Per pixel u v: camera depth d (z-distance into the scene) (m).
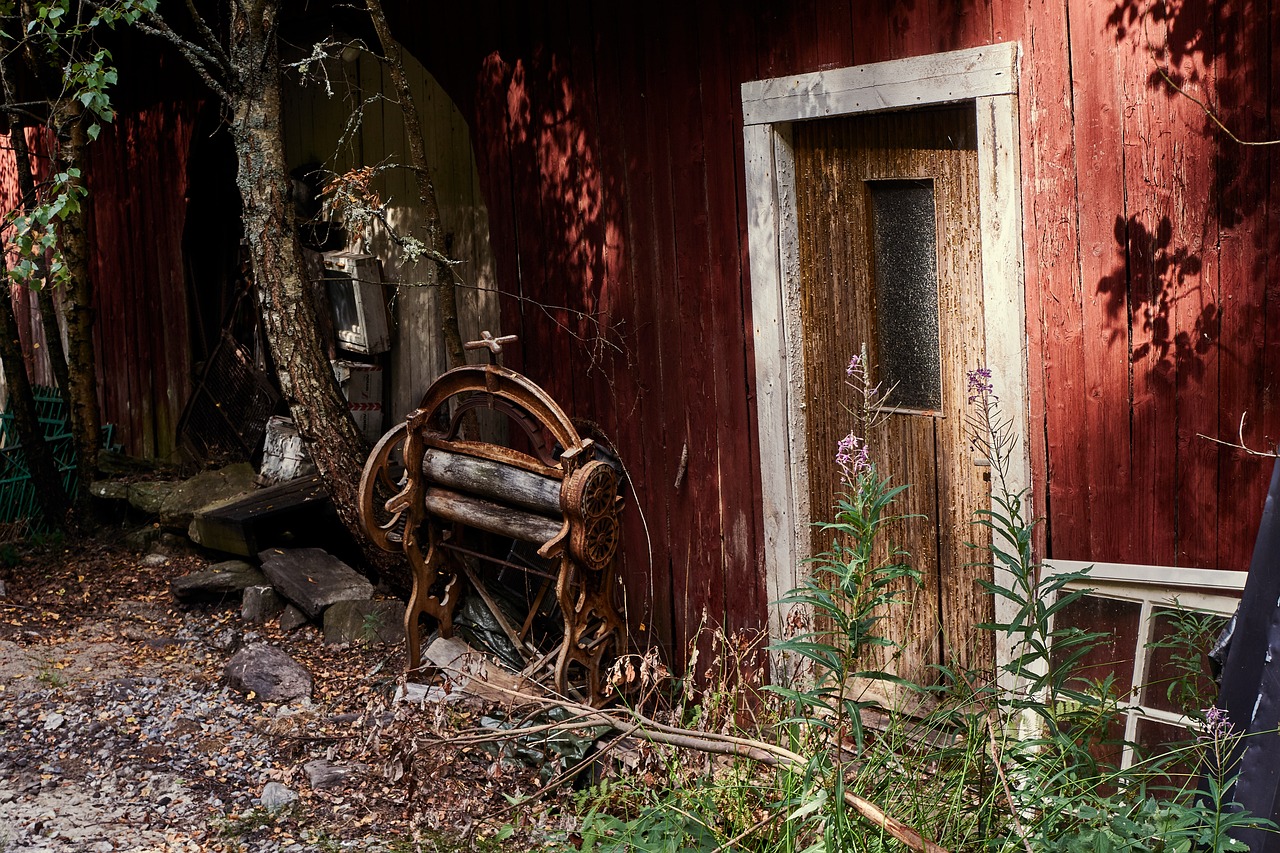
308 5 7.52
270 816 4.54
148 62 9.06
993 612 4.48
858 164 4.84
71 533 8.58
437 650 5.73
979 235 4.42
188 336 9.23
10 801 4.72
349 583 6.72
